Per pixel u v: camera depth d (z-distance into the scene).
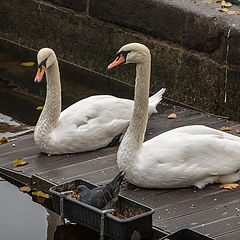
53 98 11.45
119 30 15.21
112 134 11.71
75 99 14.55
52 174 10.98
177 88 14.42
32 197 10.88
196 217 9.62
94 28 15.72
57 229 10.10
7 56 16.83
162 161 10.12
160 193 10.23
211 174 10.19
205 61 13.77
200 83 13.97
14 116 13.91
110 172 10.95
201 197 10.09
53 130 11.51
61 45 16.50
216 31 13.41
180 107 13.46
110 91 15.01
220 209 9.80
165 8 14.23
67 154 11.61
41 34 16.88
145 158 10.17
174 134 10.35
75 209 9.62
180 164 10.12
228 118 13.28
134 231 9.18
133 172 10.22
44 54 11.36
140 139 10.23
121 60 10.33
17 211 10.60
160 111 13.29
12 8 17.38
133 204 9.42
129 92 14.95
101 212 9.22
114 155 11.48
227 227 9.38
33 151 11.83
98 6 15.49
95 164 11.23
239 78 13.31
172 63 14.40
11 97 14.80
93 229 9.50
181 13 13.98
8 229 10.18
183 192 10.23
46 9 16.62
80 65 16.20
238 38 13.12
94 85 15.32
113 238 9.26
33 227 10.21
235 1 14.20
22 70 16.09
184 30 14.00
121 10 15.04
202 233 9.22
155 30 14.53
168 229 9.36
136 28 14.87
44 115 11.51
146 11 14.59
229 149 10.26
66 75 15.78
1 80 15.57
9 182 11.24
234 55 13.27
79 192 9.62
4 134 13.09
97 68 15.88
